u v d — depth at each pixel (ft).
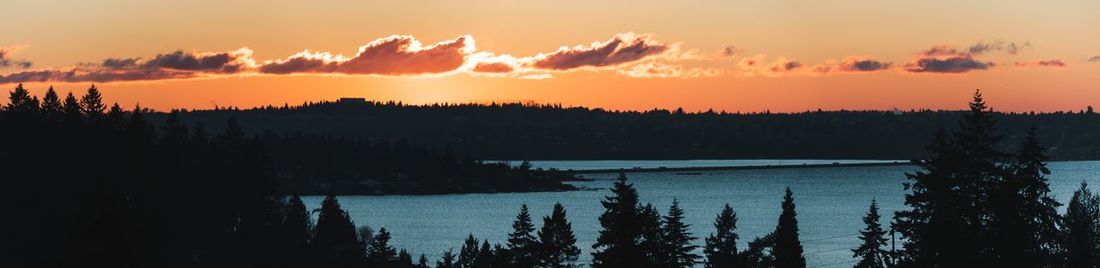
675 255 277.03
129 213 275.39
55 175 456.04
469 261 518.37
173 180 479.41
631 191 266.77
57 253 333.62
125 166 476.95
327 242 500.33
